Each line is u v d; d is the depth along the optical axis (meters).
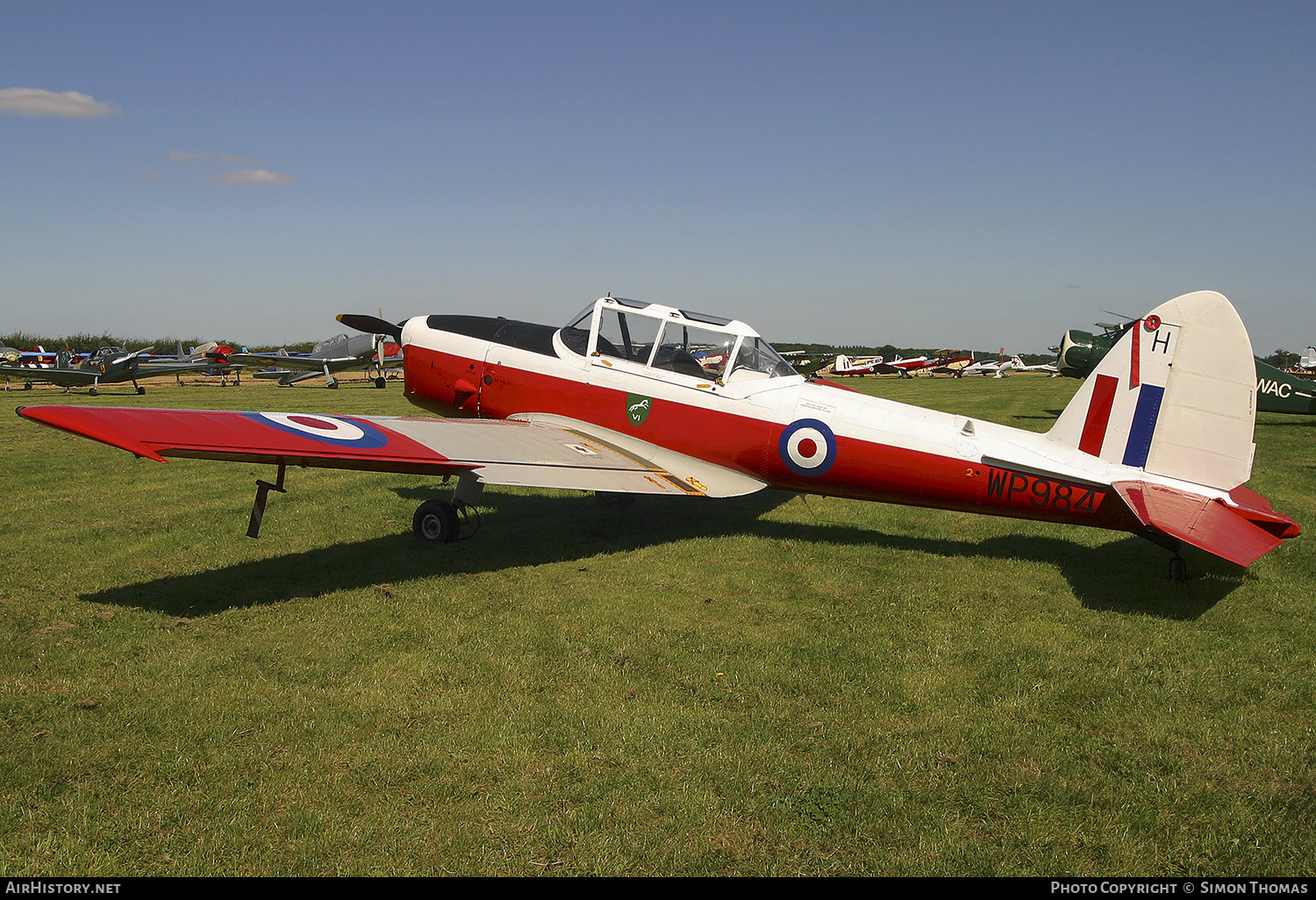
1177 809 3.40
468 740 3.88
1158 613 5.82
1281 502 10.16
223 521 8.39
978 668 4.81
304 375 35.69
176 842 3.12
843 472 7.55
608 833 3.20
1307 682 4.62
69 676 4.54
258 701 4.25
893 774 3.64
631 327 8.55
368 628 5.34
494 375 9.36
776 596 6.17
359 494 9.94
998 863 3.06
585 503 9.72
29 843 3.09
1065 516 6.84
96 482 10.55
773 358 8.09
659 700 4.34
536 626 5.39
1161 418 6.55
